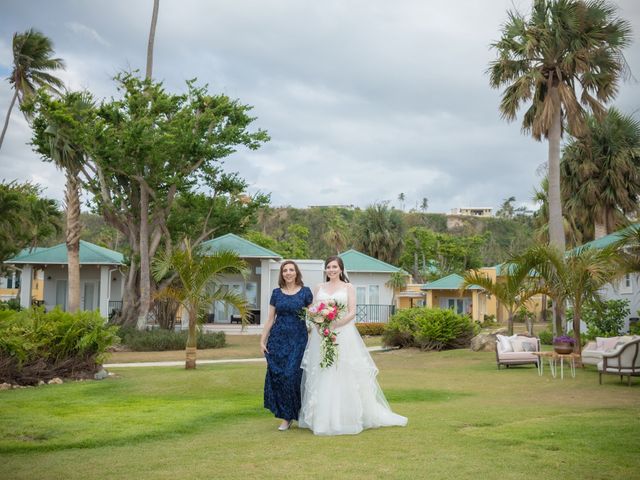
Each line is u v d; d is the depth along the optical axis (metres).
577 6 21.81
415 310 24.09
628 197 31.67
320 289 7.35
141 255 26.28
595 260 15.62
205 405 9.56
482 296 45.25
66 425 7.70
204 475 5.02
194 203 29.84
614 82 22.73
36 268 35.53
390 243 51.62
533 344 16.83
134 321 27.53
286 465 5.31
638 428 6.96
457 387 12.30
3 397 10.66
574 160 32.56
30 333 13.12
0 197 31.56
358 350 7.11
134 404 9.71
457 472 5.00
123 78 25.52
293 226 69.12
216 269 16.20
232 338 29.95
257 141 27.56
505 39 23.34
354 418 6.82
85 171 26.34
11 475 5.20
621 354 12.43
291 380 7.07
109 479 4.98
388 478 4.84
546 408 9.00
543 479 4.80
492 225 123.06
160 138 24.45
